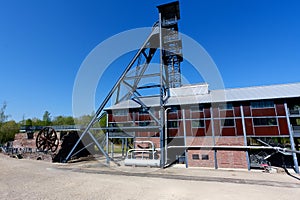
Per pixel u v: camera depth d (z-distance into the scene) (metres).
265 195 9.23
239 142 17.81
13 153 25.62
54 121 55.12
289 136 16.42
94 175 13.89
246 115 18.06
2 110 42.62
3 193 9.34
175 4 20.17
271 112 17.36
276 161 20.41
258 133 17.44
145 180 12.28
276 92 18.25
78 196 8.91
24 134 26.14
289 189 10.37
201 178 13.02
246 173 15.41
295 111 16.92
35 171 15.33
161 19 20.77
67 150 22.70
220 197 8.87
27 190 9.88
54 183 11.38
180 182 11.78
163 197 8.81
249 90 20.61
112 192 9.55
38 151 22.89
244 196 9.05
